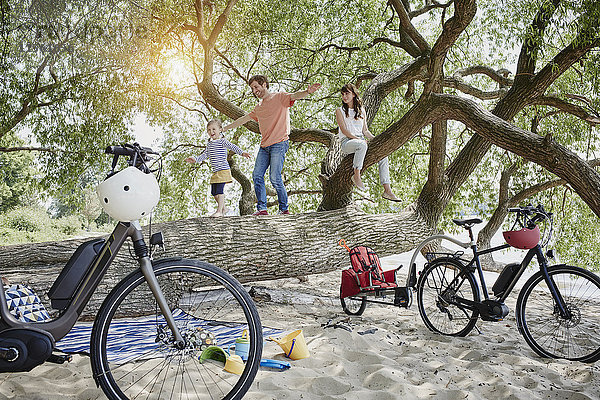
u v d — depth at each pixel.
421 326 5.32
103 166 11.60
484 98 10.27
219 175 6.50
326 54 11.53
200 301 5.80
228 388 3.17
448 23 5.96
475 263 4.91
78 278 2.74
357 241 6.84
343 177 7.40
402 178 12.74
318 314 5.87
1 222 31.80
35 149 11.44
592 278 4.14
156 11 9.19
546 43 7.77
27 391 3.07
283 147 6.57
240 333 4.59
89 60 9.17
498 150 11.74
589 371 3.79
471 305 4.78
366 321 5.48
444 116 6.95
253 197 11.45
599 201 6.37
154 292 2.78
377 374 3.52
